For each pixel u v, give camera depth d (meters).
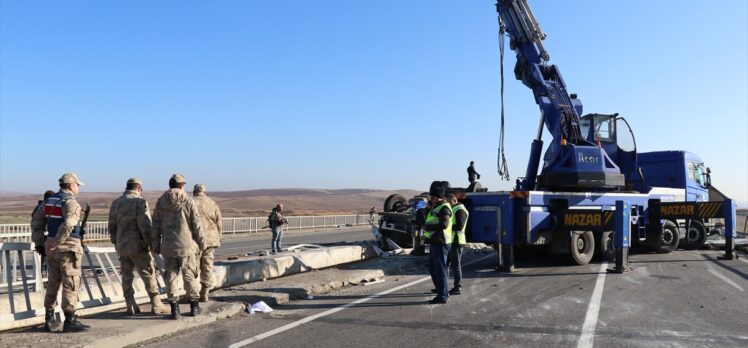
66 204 6.04
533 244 12.15
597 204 13.16
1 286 8.19
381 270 11.48
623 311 7.51
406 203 17.62
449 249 8.29
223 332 6.54
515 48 14.02
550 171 12.98
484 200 12.33
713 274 11.13
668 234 15.41
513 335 6.25
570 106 13.49
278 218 17.95
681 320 6.97
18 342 5.67
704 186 17.84
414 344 5.92
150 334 6.27
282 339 6.19
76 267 6.21
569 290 9.25
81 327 6.15
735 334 6.27
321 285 9.41
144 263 6.98
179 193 6.85
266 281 9.84
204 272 7.84
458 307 7.86
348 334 6.38
